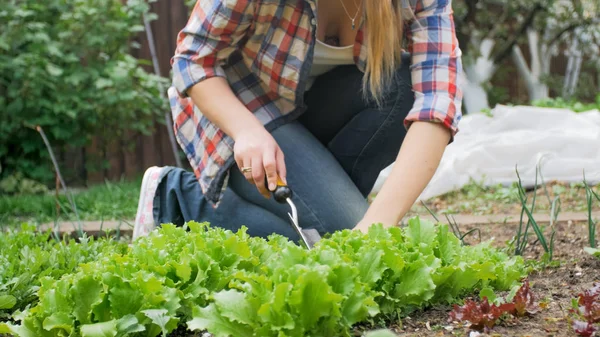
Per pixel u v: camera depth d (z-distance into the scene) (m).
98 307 1.54
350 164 2.75
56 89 6.17
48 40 6.06
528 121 5.23
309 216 2.48
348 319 1.46
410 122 2.23
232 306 1.41
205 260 1.67
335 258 1.53
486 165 4.71
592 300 1.54
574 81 9.83
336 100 2.64
